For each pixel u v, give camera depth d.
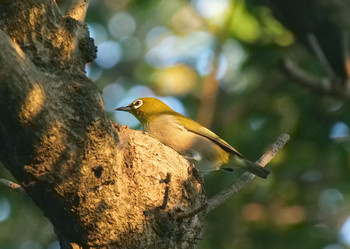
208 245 14.96
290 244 15.06
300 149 15.22
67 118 5.57
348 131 14.70
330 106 14.77
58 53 5.80
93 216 5.89
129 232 6.13
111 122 6.41
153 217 6.33
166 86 18.80
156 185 6.52
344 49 11.49
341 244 15.80
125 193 6.20
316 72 15.14
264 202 15.77
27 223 15.75
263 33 15.10
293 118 15.36
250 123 16.16
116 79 19.55
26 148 5.50
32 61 5.66
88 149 5.68
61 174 5.65
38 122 5.39
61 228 6.04
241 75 16.80
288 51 14.96
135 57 19.91
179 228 6.59
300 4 11.25
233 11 15.23
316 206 16.20
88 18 19.17
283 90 15.88
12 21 5.62
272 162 15.32
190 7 19.75
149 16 19.66
